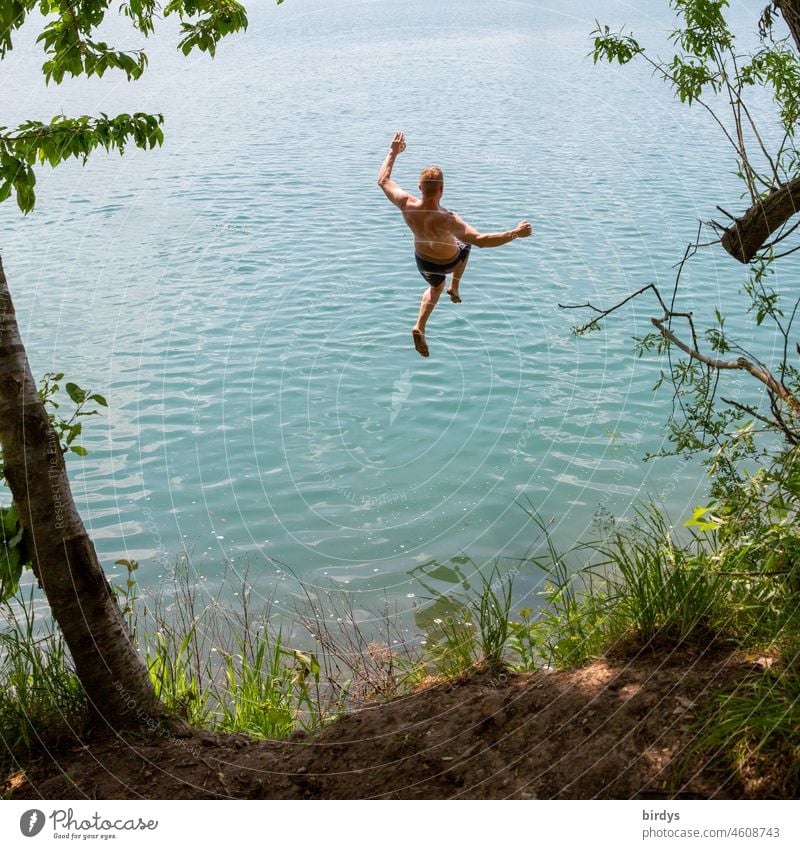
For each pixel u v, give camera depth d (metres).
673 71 5.01
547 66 35.53
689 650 3.69
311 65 36.91
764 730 2.91
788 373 4.66
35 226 18.36
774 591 3.79
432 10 55.56
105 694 3.72
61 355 12.06
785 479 4.11
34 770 3.53
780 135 23.98
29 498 3.57
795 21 4.29
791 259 14.78
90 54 4.88
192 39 5.43
